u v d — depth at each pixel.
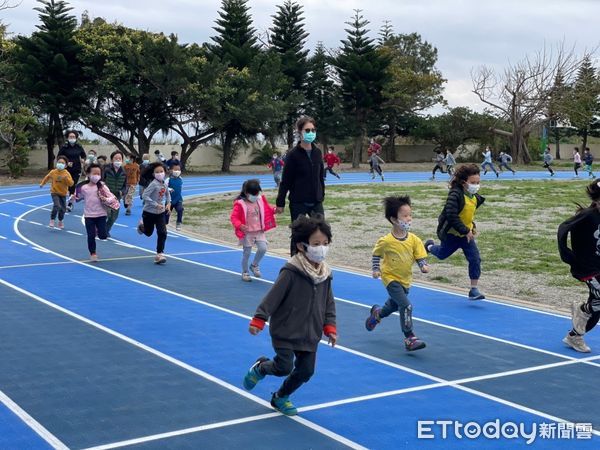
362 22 61.00
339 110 61.94
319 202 10.79
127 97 47.91
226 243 17.75
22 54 46.22
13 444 5.49
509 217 23.22
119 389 6.86
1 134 43.06
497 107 65.81
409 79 71.50
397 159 76.81
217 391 6.82
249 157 67.75
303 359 6.04
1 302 10.72
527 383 7.23
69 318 9.77
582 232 8.17
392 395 6.79
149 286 12.09
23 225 20.48
